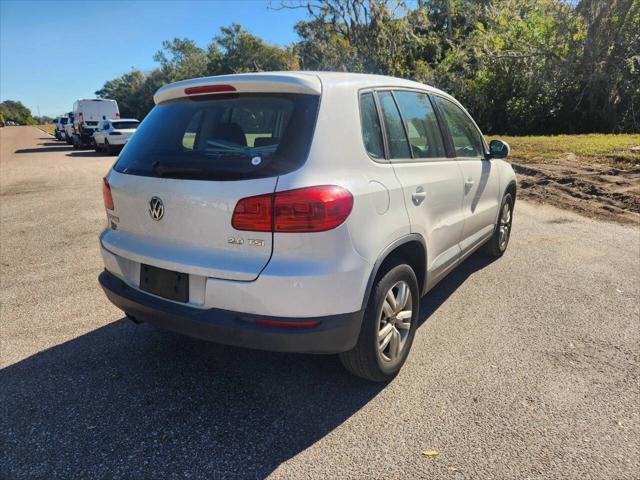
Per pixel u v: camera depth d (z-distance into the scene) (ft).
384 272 9.46
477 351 11.44
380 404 9.46
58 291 15.61
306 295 7.99
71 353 11.54
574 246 19.76
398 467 7.80
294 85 8.59
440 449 8.20
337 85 9.13
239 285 8.10
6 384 10.23
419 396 9.70
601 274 16.47
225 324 8.30
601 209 26.14
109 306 14.39
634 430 8.62
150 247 9.27
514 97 85.15
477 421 8.90
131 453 8.17
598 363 10.86
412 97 11.67
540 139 57.21
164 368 10.85
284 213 7.86
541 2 84.74
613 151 42.47
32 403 9.57
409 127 11.07
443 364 10.88
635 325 12.67
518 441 8.36
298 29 118.42
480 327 12.67
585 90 76.07
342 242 8.21
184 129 9.46
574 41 75.00
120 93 304.09
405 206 9.88
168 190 8.79
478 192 14.47
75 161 62.13
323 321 8.22
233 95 9.18
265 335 8.13
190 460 8.00
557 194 29.78
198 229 8.50
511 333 12.32
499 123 87.20
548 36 78.89
